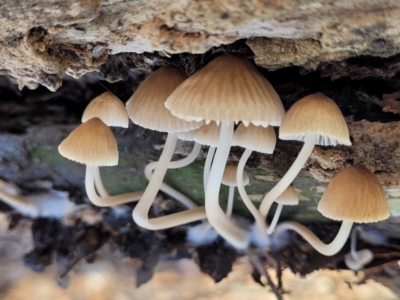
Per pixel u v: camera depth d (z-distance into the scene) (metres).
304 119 0.10
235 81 0.10
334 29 0.09
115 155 0.12
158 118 0.12
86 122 0.12
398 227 0.15
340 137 0.10
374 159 0.13
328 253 0.14
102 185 0.15
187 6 0.08
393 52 0.10
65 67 0.11
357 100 0.12
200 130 0.12
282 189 0.13
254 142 0.12
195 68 0.12
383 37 0.09
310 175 0.14
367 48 0.10
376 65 0.11
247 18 0.09
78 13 0.09
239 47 0.11
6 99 0.15
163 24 0.09
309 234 0.15
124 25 0.09
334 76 0.11
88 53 0.11
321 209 0.11
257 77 0.10
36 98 0.15
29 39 0.10
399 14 0.08
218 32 0.09
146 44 0.10
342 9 0.08
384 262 0.15
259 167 0.15
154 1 0.08
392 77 0.11
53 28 0.09
